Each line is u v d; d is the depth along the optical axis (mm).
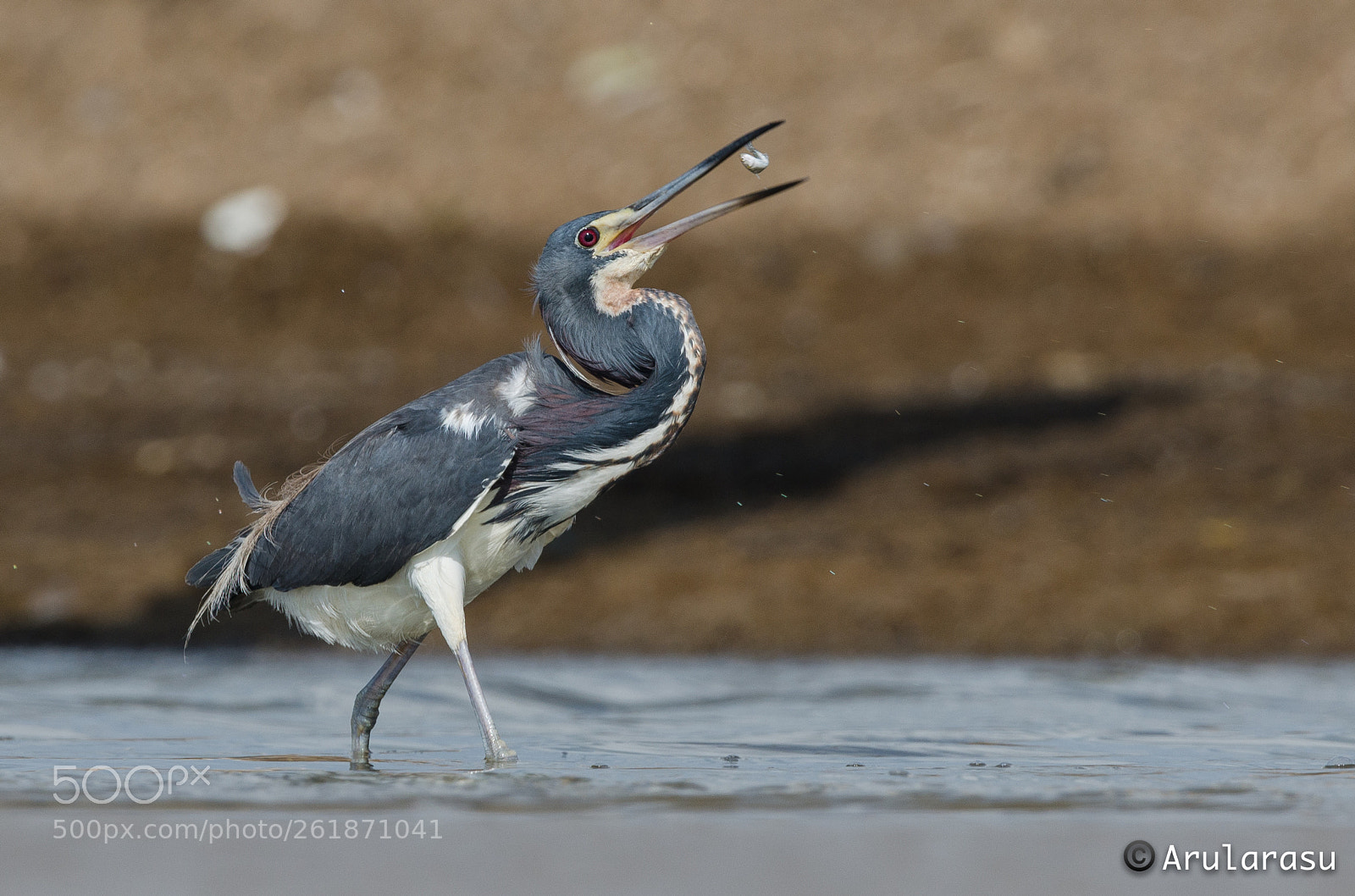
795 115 23031
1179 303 19266
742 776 7266
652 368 8305
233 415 17359
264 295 21000
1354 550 12883
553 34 24922
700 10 24875
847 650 11664
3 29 25953
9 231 22203
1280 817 6426
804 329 19312
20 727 8734
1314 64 22625
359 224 22125
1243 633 11680
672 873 5617
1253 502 13961
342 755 8031
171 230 22312
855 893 5391
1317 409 15961
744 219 21453
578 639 11969
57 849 6020
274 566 8297
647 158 22656
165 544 14062
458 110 24000
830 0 24797
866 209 21453
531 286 8672
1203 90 22531
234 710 9484
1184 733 8570
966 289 19984
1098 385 16938
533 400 8094
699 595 12531
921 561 13008
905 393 17078
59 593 13008
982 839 6074
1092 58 23266
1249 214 20656
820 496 14492
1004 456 15133
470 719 9258
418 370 18969
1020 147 22047
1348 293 19000
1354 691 9898
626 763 7641
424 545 7918
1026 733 8586
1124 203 21062
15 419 17281
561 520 8273
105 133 24109
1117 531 13477
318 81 24812
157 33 25812
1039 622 11930
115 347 19781
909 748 8109
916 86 23219
